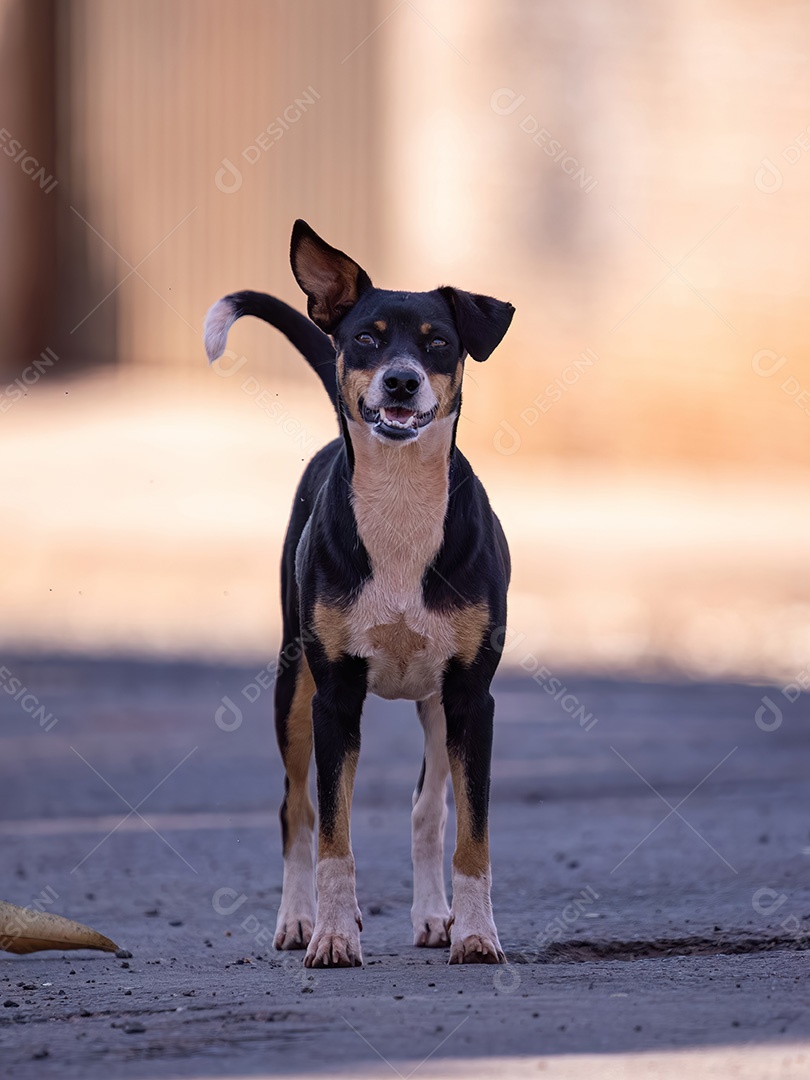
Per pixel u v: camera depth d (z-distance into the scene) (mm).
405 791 10180
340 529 5961
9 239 28359
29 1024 4605
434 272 26203
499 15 25828
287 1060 4027
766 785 9969
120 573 19266
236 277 27562
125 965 5754
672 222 26078
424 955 5957
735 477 25531
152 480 22047
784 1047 4055
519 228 26031
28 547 19797
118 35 27938
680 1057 3967
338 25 26625
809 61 25641
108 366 28375
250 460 23359
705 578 19516
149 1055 4121
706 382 26016
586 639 17250
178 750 11453
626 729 12320
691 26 25734
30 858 8008
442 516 5895
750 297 26031
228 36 27328
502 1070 3883
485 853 5797
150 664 15242
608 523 22281
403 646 5934
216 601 18500
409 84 26172
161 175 27938
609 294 26062
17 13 27812
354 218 26688
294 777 6520
